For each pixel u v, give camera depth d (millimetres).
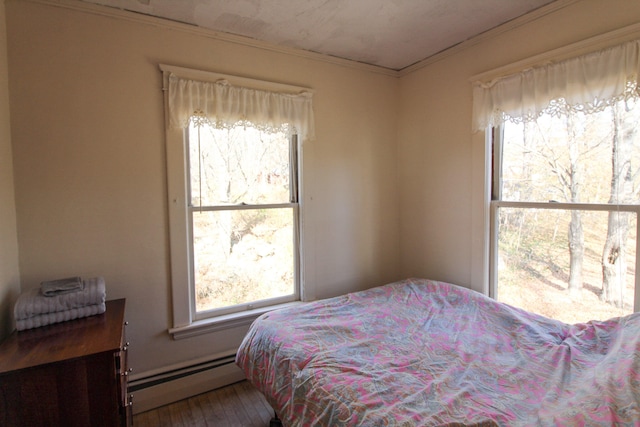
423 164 2867
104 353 1235
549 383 1243
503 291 2332
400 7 1973
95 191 1935
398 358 1459
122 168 2002
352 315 1976
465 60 2477
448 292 2277
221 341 2338
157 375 2121
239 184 2430
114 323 1509
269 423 1936
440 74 2680
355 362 1412
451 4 1949
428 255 2855
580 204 1903
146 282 2090
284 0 1881
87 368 1217
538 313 2129
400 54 2670
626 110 1715
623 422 892
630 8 1650
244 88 2309
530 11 2025
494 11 2027
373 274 3029
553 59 1944
